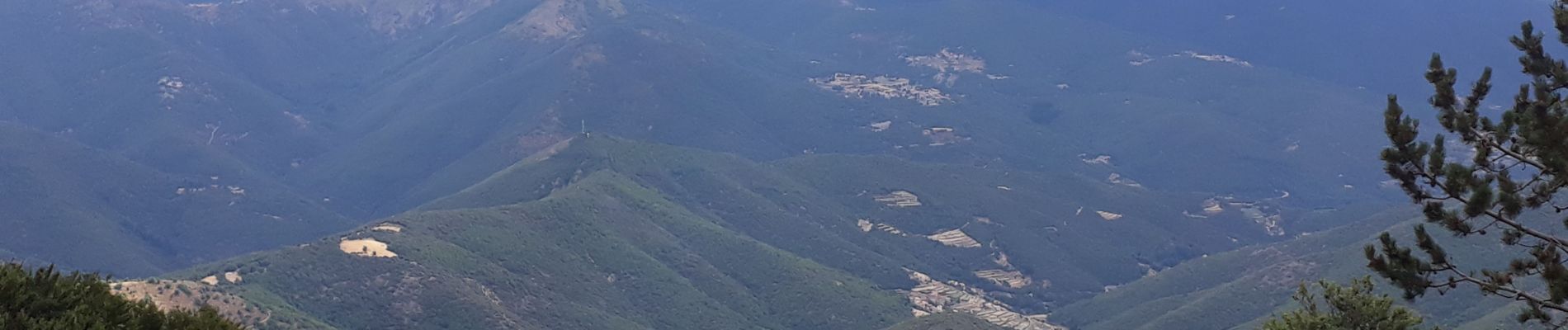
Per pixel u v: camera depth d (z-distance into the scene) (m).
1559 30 37.94
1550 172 36.62
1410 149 38.00
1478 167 38.00
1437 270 38.12
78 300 34.88
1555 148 35.84
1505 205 35.97
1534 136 36.16
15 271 34.56
